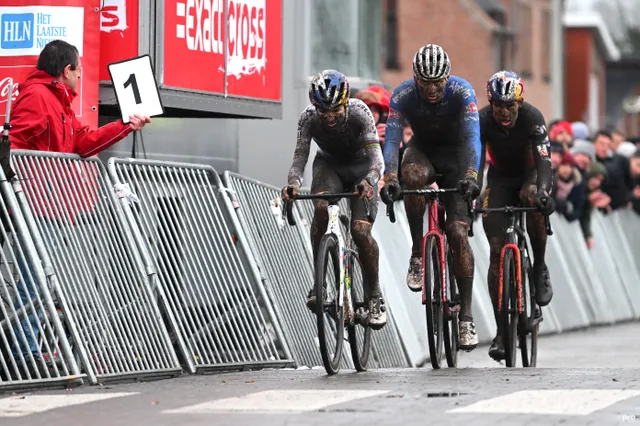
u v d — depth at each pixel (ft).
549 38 274.36
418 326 94.63
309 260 84.23
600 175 134.10
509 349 75.10
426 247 69.41
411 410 48.67
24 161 61.26
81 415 48.83
